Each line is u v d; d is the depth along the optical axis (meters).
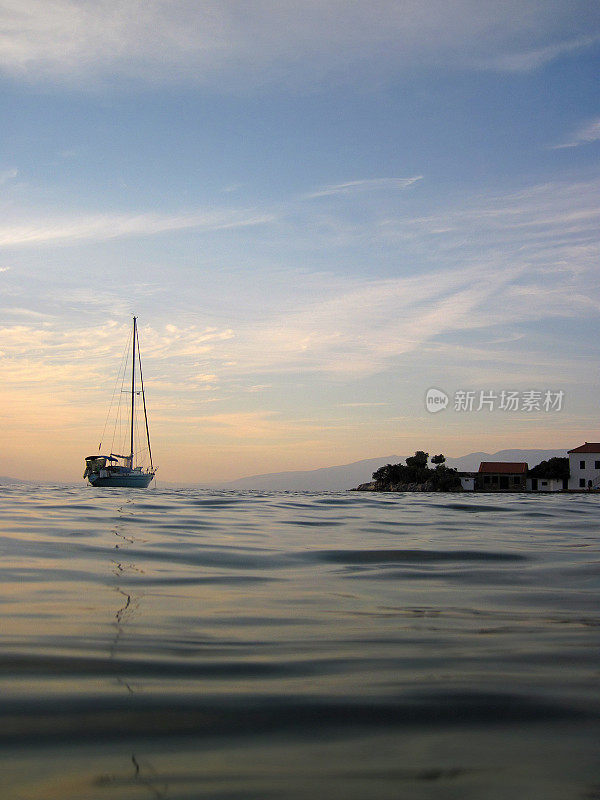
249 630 4.48
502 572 7.27
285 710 2.88
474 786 2.18
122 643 4.05
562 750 2.48
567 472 73.06
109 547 9.08
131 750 2.45
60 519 13.66
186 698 3.02
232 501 23.92
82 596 5.59
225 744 2.52
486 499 33.78
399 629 4.54
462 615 5.02
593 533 12.34
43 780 2.21
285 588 6.19
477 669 3.55
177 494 34.69
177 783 2.19
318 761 2.37
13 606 5.11
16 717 2.76
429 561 8.16
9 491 32.62
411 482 81.50
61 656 3.71
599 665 3.64
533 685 3.26
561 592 6.05
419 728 2.69
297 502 23.92
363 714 2.84
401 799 2.10
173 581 6.46
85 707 2.88
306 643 4.13
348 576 6.95
